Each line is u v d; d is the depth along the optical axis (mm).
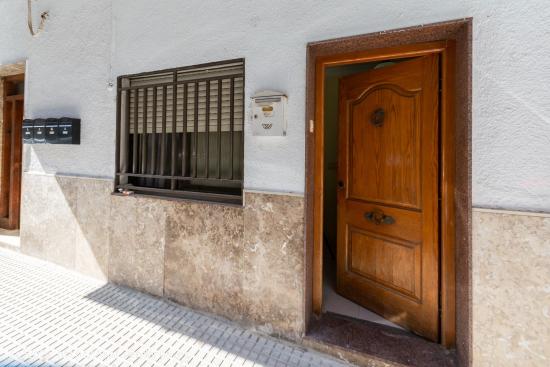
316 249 2332
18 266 3471
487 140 1685
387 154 2410
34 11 3652
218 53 2455
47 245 3572
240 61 2391
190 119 2746
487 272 1682
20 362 1933
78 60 3275
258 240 2285
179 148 2834
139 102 3053
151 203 2799
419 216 2191
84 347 2092
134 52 2889
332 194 3908
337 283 2863
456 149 1921
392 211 2381
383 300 2438
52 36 3504
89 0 3199
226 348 2113
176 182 2818
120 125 3016
